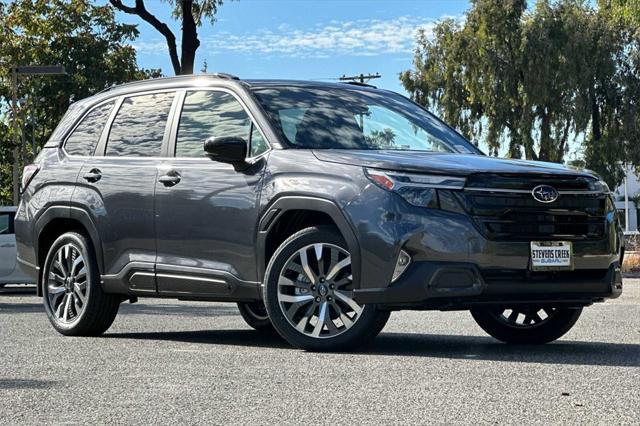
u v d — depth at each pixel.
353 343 6.92
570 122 46.16
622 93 46.28
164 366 6.21
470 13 48.00
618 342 7.89
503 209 6.70
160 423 4.36
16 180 33.09
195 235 7.82
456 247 6.59
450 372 5.81
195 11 32.03
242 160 7.53
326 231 7.02
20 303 15.85
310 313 7.07
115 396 5.08
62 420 4.46
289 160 7.30
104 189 8.55
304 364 6.24
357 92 8.43
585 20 45.50
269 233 7.34
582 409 4.56
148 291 8.20
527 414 4.45
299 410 4.61
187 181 7.93
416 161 6.86
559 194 6.86
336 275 6.97
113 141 8.80
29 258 9.28
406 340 8.09
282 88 8.09
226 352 7.02
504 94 46.47
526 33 45.31
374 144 7.71
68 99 43.91
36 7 43.12
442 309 6.70
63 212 8.85
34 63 43.06
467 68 47.59
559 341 8.02
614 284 7.16
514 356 6.68
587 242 6.95
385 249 6.67
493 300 6.68
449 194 6.66
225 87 8.16
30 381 5.64
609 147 46.59
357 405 4.71
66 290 8.88
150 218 8.14
